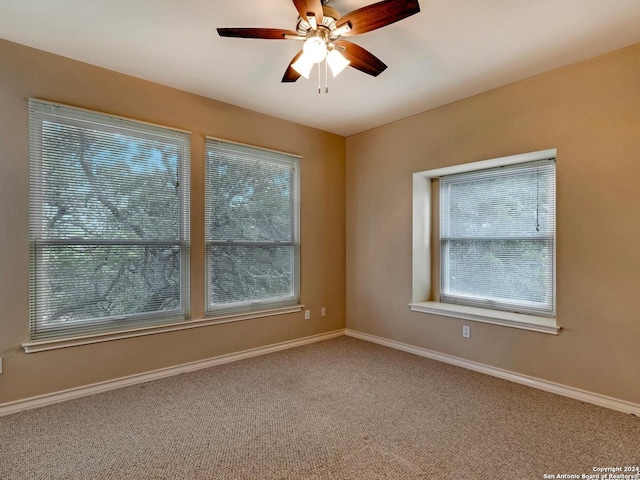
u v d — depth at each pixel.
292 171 3.99
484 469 1.79
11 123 2.38
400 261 3.91
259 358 3.56
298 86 3.07
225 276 3.44
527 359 2.88
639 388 2.34
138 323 2.91
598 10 2.03
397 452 1.94
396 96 3.26
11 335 2.38
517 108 2.94
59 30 2.25
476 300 3.54
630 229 2.38
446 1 1.95
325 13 1.90
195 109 3.23
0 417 2.30
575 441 2.04
